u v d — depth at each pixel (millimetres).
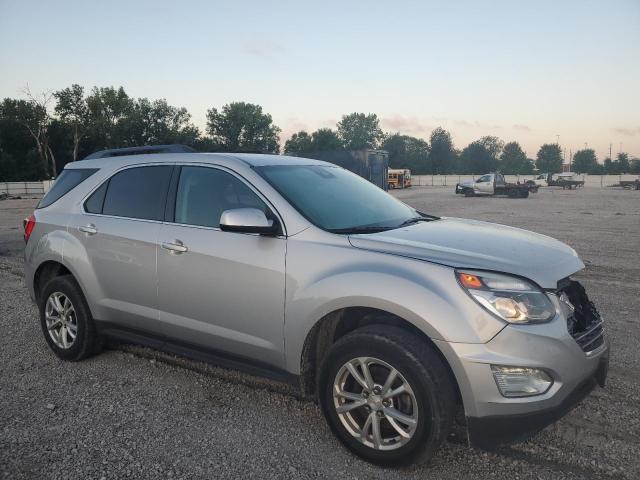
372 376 3061
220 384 4207
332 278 3146
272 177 3783
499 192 35688
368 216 3822
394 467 3006
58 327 4770
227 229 3355
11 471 2994
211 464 3072
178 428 3500
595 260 9703
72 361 4664
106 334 4438
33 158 71562
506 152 115688
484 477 2951
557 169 118875
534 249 3314
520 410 2754
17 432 3445
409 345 2869
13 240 12664
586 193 43906
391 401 2979
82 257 4434
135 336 4262
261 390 4098
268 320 3436
